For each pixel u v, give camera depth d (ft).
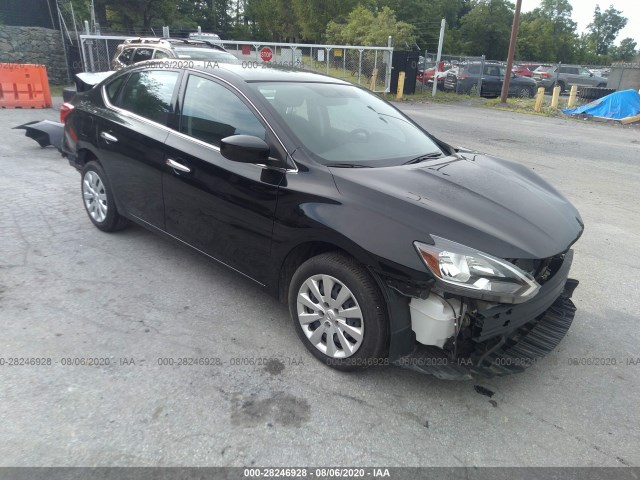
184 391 8.98
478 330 8.42
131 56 33.83
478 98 72.08
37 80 40.11
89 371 9.36
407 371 9.91
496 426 8.61
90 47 54.24
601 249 16.99
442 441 8.21
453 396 9.29
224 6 199.62
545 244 8.96
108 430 7.99
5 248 14.38
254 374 9.58
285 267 10.46
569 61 257.55
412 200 9.12
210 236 11.72
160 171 12.57
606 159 32.94
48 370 9.31
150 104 13.46
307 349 10.26
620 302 13.30
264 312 11.79
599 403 9.32
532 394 9.50
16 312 11.17
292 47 61.05
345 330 9.44
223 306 11.94
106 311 11.44
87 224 16.51
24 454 7.43
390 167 10.70
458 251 8.21
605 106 55.98
